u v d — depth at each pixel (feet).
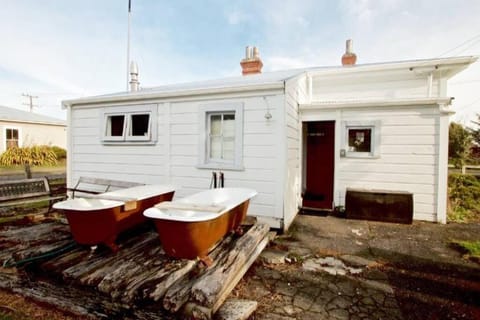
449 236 13.16
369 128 17.54
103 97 18.24
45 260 8.87
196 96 15.80
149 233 11.46
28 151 50.14
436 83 20.30
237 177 14.98
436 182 16.05
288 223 14.75
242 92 14.62
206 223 7.97
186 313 6.44
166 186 13.55
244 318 6.45
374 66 20.29
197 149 16.03
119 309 6.95
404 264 9.93
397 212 15.61
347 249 11.47
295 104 17.15
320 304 7.29
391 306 7.18
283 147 13.85
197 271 7.88
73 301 7.46
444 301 7.41
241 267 8.55
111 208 9.24
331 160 20.94
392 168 17.02
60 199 18.57
